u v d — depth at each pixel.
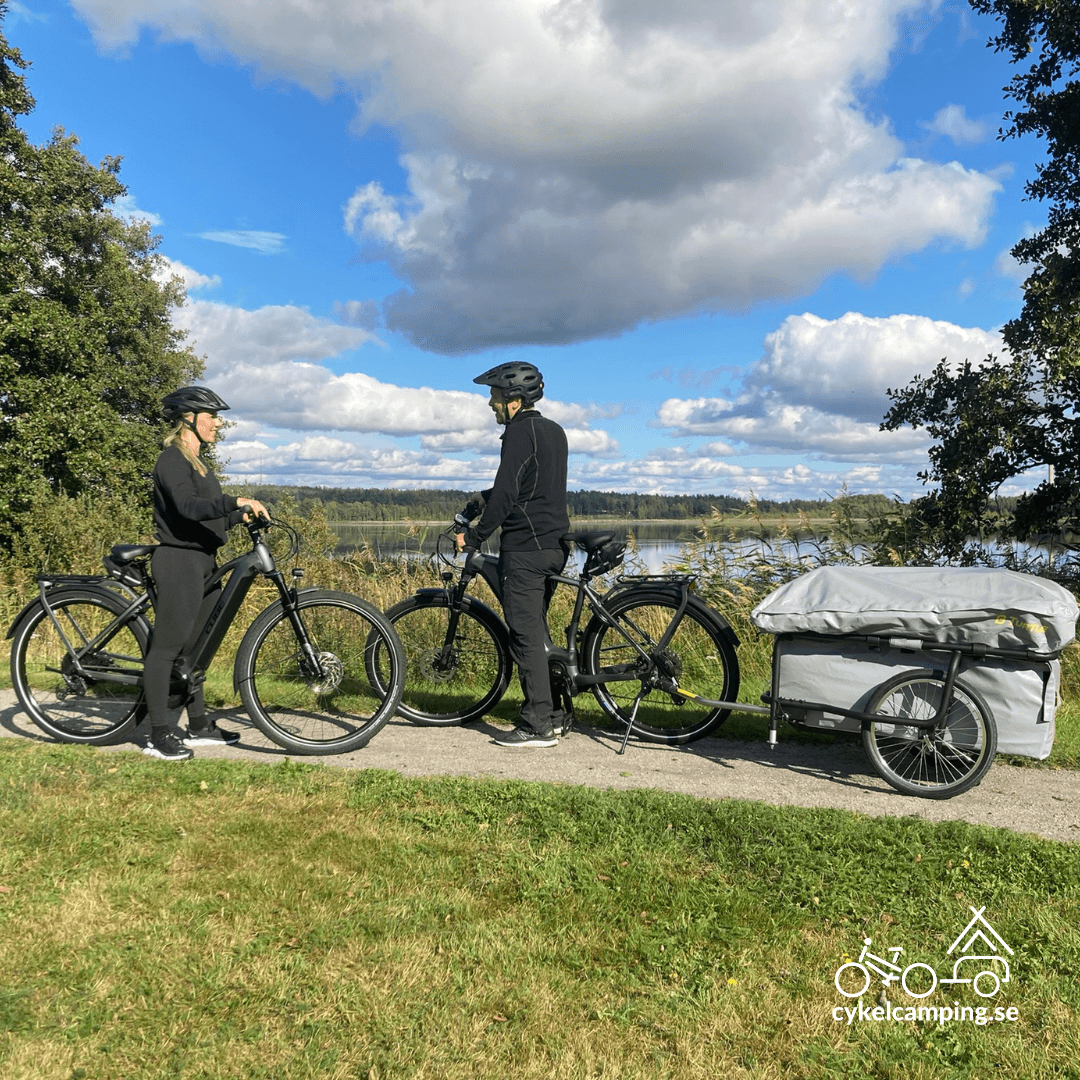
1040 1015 2.33
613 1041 2.21
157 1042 2.13
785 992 2.43
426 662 5.53
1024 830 3.61
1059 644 3.91
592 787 4.00
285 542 9.41
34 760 4.18
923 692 4.11
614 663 5.21
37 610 4.88
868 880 3.04
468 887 2.98
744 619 7.57
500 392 4.97
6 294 20.31
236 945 2.55
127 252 33.19
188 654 4.70
